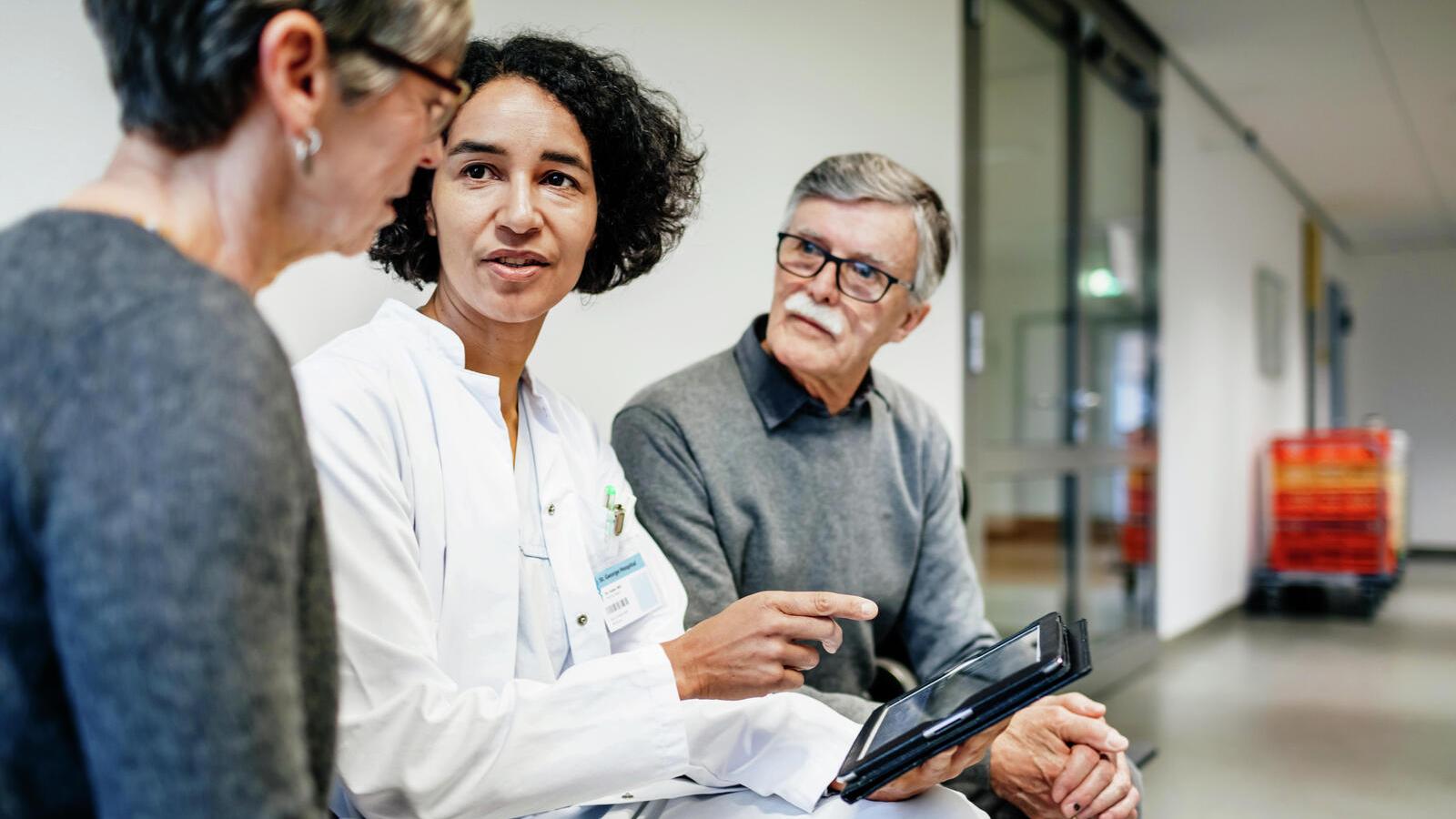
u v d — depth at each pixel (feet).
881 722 3.91
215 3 1.95
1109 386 16.31
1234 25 16.76
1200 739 12.26
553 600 4.02
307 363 3.54
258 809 1.69
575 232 4.00
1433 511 37.76
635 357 7.00
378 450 3.45
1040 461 13.56
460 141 3.84
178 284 1.78
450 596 3.64
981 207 11.93
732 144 7.82
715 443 5.13
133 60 2.00
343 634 3.18
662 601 4.34
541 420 4.27
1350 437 23.40
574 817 3.95
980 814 3.98
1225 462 22.18
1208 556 21.09
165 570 1.61
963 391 11.44
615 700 3.46
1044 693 3.25
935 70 10.75
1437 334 37.78
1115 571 17.06
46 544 1.65
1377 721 13.16
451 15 2.28
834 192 5.17
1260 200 24.95
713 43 7.64
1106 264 16.20
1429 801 10.03
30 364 1.67
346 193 2.27
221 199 2.13
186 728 1.62
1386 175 26.78
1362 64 18.38
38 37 4.33
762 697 4.00
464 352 3.89
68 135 4.42
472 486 3.71
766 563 5.21
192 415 1.66
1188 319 19.57
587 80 4.08
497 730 3.29
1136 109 17.43
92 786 1.77
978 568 11.96
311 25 2.04
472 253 3.84
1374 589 22.72
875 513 5.51
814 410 5.33
